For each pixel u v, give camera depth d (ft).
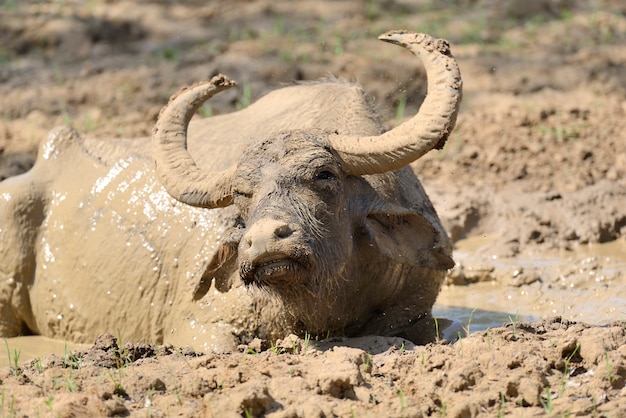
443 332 114.83
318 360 94.79
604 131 186.91
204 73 223.51
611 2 261.65
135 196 127.95
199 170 108.27
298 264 94.68
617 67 218.18
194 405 88.07
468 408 84.69
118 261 125.80
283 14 263.49
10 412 86.63
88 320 128.57
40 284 133.39
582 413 83.66
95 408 86.28
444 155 183.42
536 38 239.71
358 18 259.19
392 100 211.61
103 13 263.70
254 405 85.20
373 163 102.53
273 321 110.22
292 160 99.66
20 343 131.85
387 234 108.68
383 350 105.19
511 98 207.51
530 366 90.07
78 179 134.82
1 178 184.44
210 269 109.19
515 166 176.14
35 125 207.21
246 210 100.94
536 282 140.77
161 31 255.91
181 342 116.67
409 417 84.02
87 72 230.27
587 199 163.73
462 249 157.17
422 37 105.09
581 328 100.68
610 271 142.51
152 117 204.13
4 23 256.52
